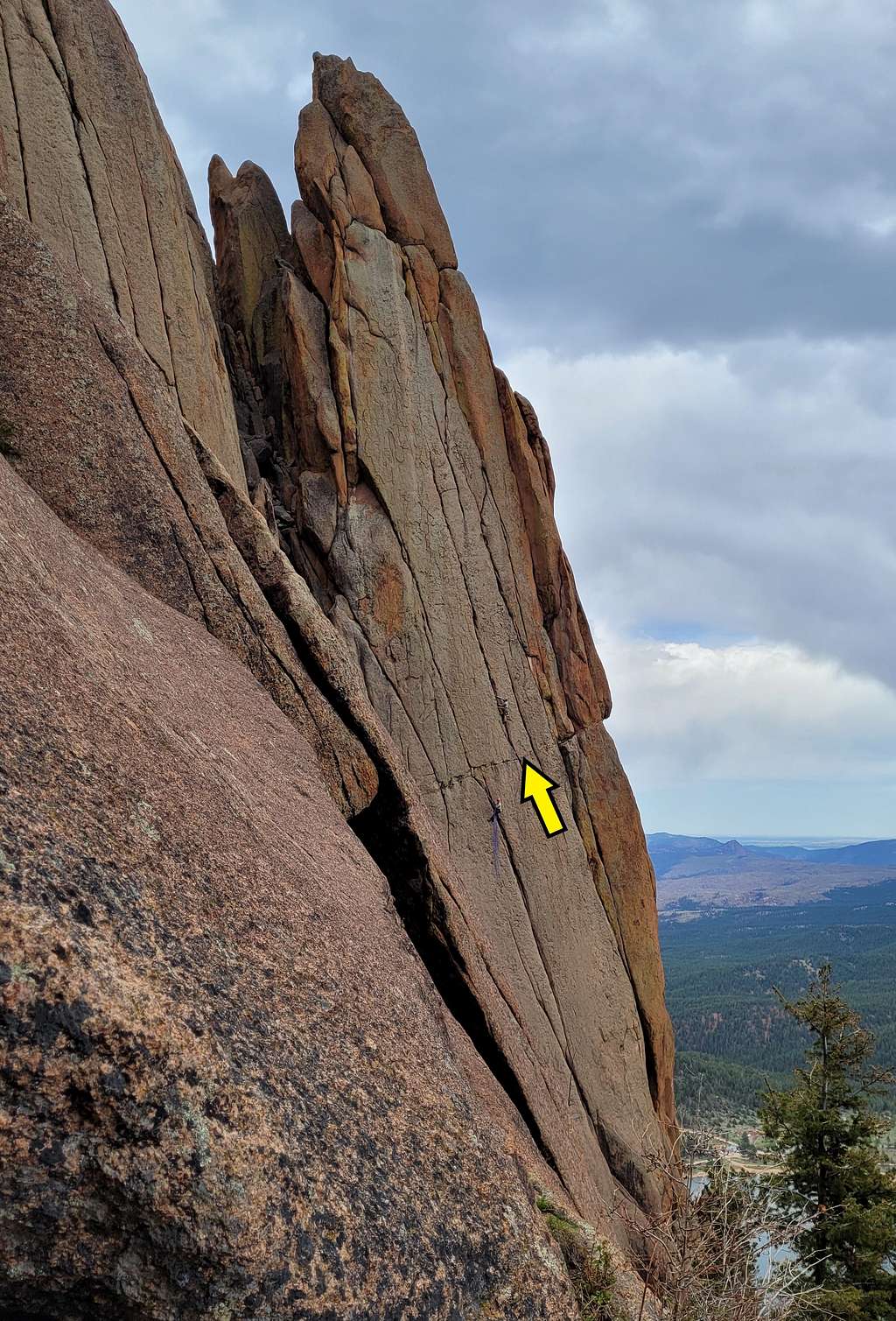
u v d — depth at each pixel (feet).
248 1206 14.40
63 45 61.31
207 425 63.67
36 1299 13.57
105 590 32.35
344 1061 19.36
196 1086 14.67
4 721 17.61
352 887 29.37
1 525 24.38
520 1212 20.79
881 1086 83.25
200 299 67.51
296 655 46.29
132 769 20.81
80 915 14.99
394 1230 16.92
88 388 40.86
